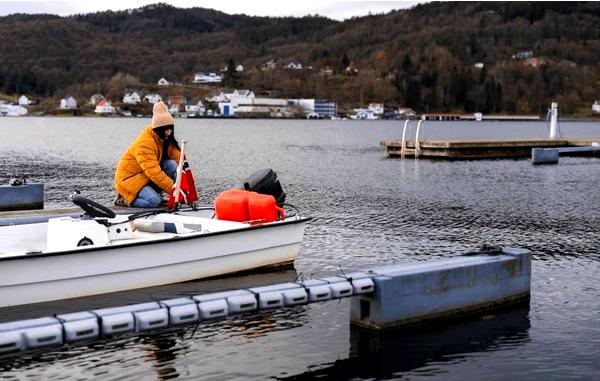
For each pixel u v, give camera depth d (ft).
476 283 35.04
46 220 47.34
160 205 49.37
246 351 30.48
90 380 27.22
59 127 447.01
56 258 35.14
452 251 51.24
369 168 131.54
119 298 37.22
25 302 35.22
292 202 79.56
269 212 43.52
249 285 40.75
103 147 218.59
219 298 29.73
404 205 77.66
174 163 49.47
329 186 98.32
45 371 27.99
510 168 130.82
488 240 55.93
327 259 48.19
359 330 32.99
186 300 29.50
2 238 38.88
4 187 69.62
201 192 91.76
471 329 33.19
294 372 28.43
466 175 116.37
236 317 34.86
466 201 81.71
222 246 41.11
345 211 72.23
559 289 40.50
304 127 493.36
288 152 191.52
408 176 114.52
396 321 32.76
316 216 68.39
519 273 36.70
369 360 29.60
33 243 39.99
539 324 34.06
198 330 32.91
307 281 31.96
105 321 27.17
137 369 28.37
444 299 34.01
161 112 48.37
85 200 40.34
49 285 35.53
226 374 28.09
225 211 44.37
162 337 31.96
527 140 171.32
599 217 69.62
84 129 413.80
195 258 40.14
